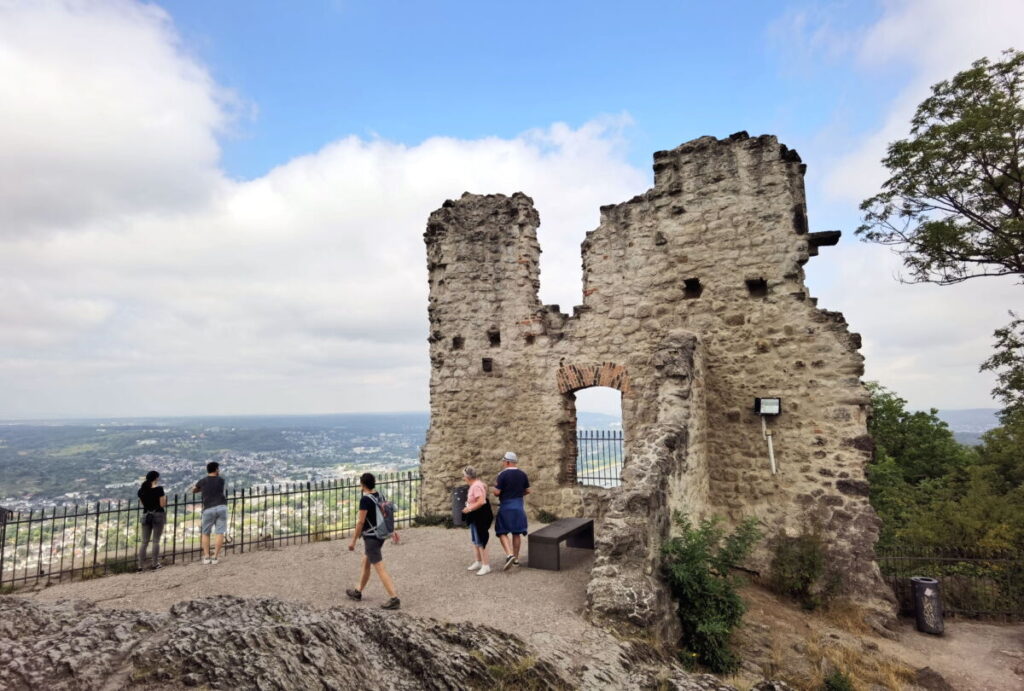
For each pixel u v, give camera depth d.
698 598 6.91
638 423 11.09
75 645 4.37
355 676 4.41
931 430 24.98
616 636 5.77
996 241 15.88
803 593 8.93
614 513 7.02
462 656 4.95
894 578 9.49
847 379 9.43
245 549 9.91
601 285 11.89
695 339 9.96
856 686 6.43
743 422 10.15
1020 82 14.60
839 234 9.91
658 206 11.39
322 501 12.49
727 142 10.82
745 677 6.32
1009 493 15.13
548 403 12.22
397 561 8.77
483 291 13.05
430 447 12.89
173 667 4.10
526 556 9.07
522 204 12.94
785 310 10.02
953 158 15.28
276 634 4.57
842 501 9.17
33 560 9.55
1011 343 18.02
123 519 15.42
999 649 8.02
